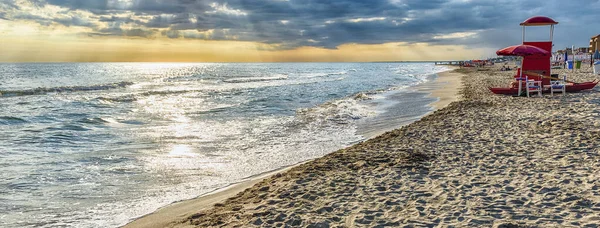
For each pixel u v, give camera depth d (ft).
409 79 181.78
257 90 116.88
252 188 25.90
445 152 31.86
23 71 287.48
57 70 323.57
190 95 102.01
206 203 24.40
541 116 45.73
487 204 20.16
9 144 41.75
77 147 40.75
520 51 65.72
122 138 45.50
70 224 21.67
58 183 28.68
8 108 72.23
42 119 59.57
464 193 21.98
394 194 22.44
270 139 44.68
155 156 36.83
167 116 63.93
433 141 36.29
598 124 39.32
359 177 26.03
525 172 25.39
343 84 145.48
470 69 293.23
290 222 19.06
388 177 25.70
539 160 28.07
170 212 23.12
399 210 20.04
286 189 24.21
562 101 58.44
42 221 22.06
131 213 23.13
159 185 28.37
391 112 64.95
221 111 69.82
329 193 23.12
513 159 28.71
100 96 95.61
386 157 30.99
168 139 44.86
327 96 96.48
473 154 30.76
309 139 44.50
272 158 35.99
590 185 22.11
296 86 134.62
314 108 72.64
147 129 51.52
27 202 24.91
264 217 19.92
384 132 46.85
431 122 46.93
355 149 34.76
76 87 117.08
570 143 32.40
